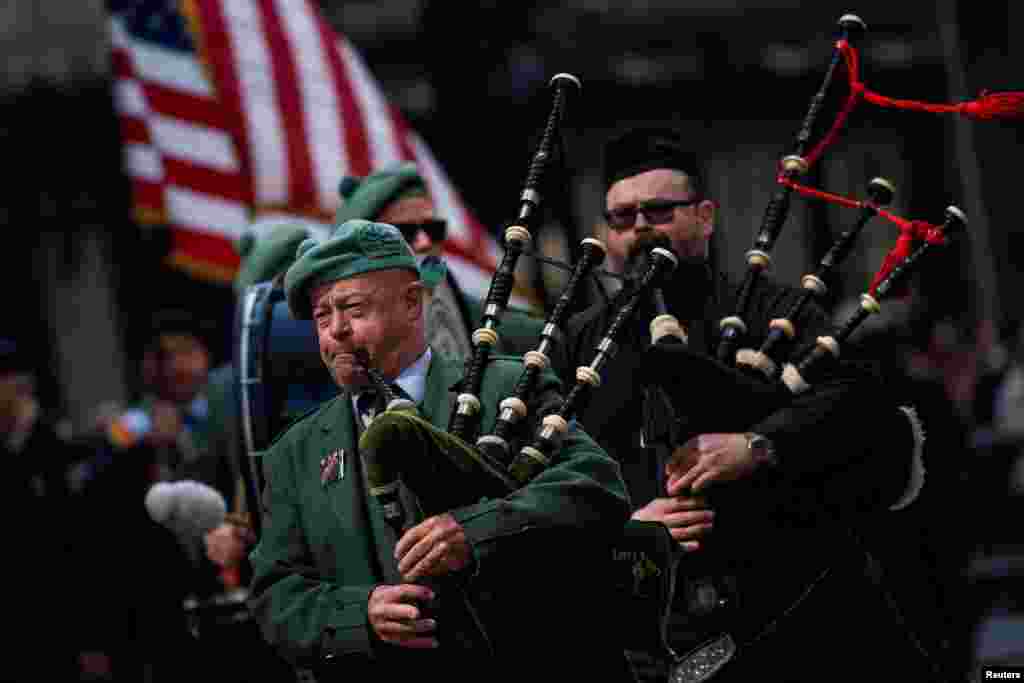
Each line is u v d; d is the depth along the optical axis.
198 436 18.03
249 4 24.73
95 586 23.97
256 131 24.55
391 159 25.23
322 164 24.81
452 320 15.68
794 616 12.93
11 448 24.53
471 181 38.31
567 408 11.67
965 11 37.84
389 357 11.68
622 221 14.23
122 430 24.70
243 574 16.98
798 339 13.31
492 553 10.89
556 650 11.40
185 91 24.59
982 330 39.28
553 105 12.98
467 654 11.34
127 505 23.95
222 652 17.19
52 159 49.09
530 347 15.93
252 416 14.81
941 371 36.81
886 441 12.82
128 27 24.53
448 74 38.34
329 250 11.60
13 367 24.81
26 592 24.12
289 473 12.24
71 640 24.19
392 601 11.14
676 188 14.06
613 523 11.37
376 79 51.47
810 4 55.38
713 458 12.41
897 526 18.31
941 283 45.88
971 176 39.47
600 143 53.34
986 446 35.38
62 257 49.53
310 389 14.86
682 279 14.02
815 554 13.00
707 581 12.83
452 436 11.02
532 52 50.81
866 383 12.87
